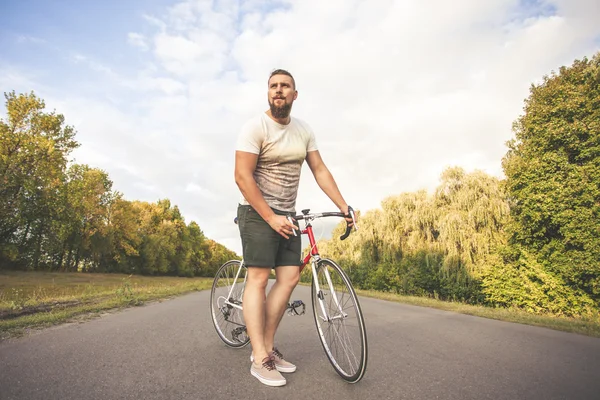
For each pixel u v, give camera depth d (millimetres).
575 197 10289
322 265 2572
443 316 6496
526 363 2971
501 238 13953
